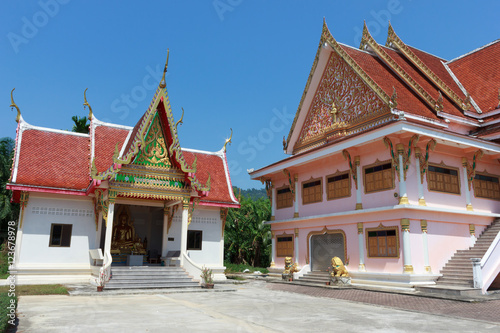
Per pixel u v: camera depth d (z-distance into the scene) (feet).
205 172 88.17
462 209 65.51
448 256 61.98
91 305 40.65
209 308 40.09
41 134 73.61
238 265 130.72
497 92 78.33
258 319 33.96
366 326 31.50
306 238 79.46
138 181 64.08
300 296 54.03
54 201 67.00
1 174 109.60
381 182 64.28
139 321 31.68
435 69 89.04
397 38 89.81
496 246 56.24
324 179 77.05
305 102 89.20
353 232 68.18
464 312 39.45
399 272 58.70
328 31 81.92
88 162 73.72
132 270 60.13
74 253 66.95
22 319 31.96
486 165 71.61
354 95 77.10
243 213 146.10
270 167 86.94
